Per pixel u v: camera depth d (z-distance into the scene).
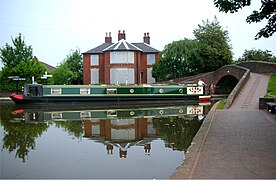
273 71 40.28
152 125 18.61
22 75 44.84
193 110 27.95
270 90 26.34
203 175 6.40
